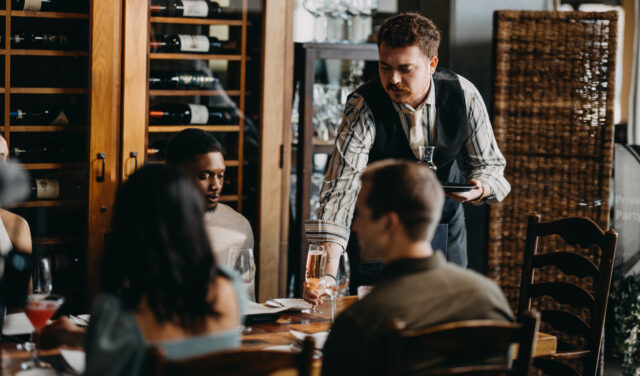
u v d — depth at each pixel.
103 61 3.51
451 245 3.29
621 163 4.36
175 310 1.57
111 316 1.56
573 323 2.94
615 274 4.25
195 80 3.78
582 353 2.86
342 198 3.00
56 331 2.19
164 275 1.56
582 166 4.12
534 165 4.16
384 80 2.90
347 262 2.54
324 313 2.64
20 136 3.48
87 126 3.53
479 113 3.18
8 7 3.38
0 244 2.67
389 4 4.40
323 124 4.01
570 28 4.07
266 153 3.94
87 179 3.55
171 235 1.57
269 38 3.88
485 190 3.12
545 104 4.11
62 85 3.50
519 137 4.15
